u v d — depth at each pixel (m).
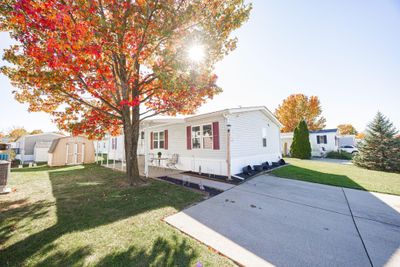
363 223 3.71
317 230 3.40
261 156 11.69
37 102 6.51
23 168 12.98
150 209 4.46
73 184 7.25
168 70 5.82
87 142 16.27
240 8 5.88
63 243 2.93
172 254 2.63
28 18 4.00
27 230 3.38
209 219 3.89
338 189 6.34
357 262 2.47
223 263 2.45
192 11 5.29
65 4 4.23
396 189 6.26
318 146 23.56
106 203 4.91
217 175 8.86
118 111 6.89
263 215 4.11
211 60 6.76
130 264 2.41
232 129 9.02
